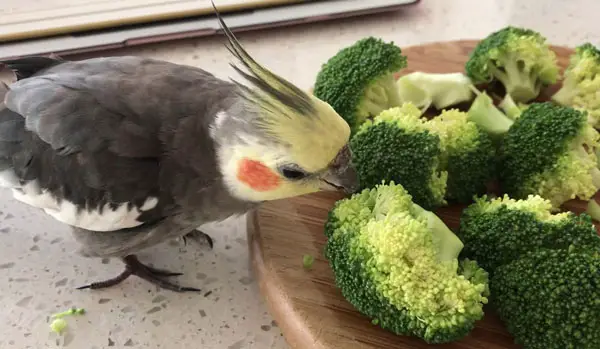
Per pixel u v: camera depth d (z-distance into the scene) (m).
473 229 0.17
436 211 0.19
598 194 0.19
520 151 0.19
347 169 0.15
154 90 0.16
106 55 0.25
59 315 0.17
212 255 0.19
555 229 0.16
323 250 0.17
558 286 0.14
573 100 0.21
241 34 0.27
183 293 0.18
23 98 0.16
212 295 0.18
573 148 0.19
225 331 0.17
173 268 0.19
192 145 0.16
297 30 0.27
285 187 0.15
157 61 0.17
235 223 0.20
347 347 0.15
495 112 0.21
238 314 0.18
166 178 0.16
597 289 0.14
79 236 0.17
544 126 0.19
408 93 0.22
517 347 0.16
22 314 0.17
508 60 0.22
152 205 0.16
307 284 0.17
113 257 0.18
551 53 0.22
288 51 0.26
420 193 0.18
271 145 0.14
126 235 0.17
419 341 0.15
